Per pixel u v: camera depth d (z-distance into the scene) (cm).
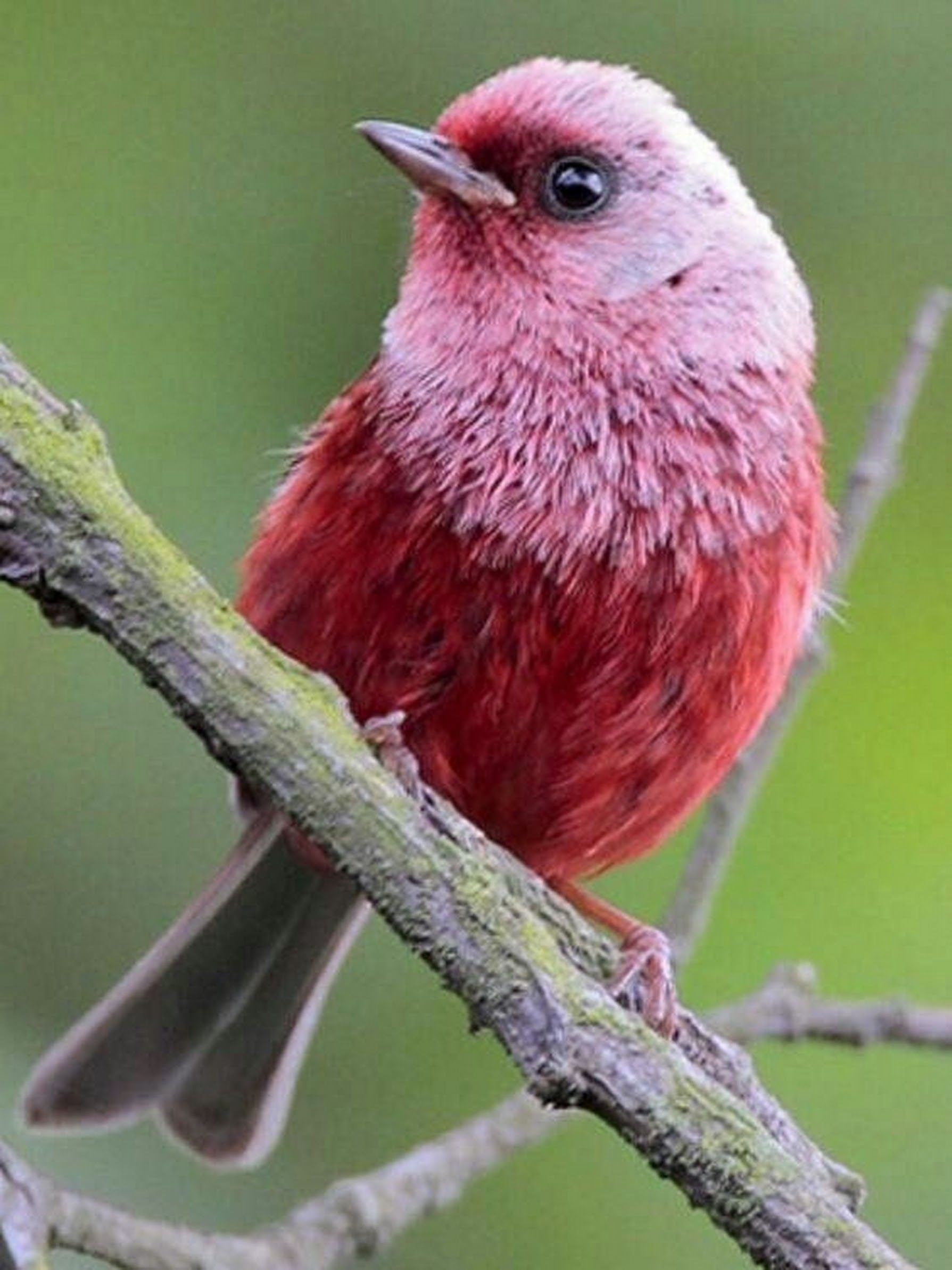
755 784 1110
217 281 1361
